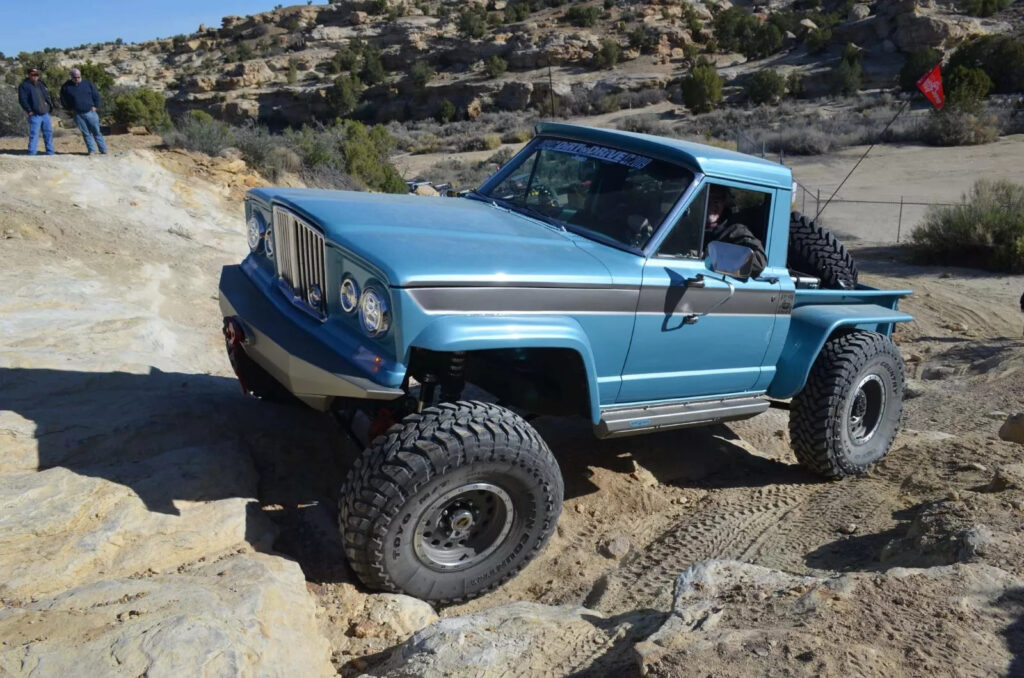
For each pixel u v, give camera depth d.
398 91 93.06
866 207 30.55
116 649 2.87
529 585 4.51
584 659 3.24
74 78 14.26
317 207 4.40
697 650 2.86
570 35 91.88
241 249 12.09
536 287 4.09
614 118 67.12
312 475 5.00
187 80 114.06
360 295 3.94
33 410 4.91
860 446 5.98
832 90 63.75
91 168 12.58
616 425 4.73
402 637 3.69
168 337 7.38
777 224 5.24
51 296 7.40
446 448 3.74
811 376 5.71
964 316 15.78
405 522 3.76
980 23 71.12
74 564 3.55
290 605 3.55
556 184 5.25
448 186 5.94
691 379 5.04
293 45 125.50
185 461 4.45
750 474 6.16
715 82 62.75
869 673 2.70
